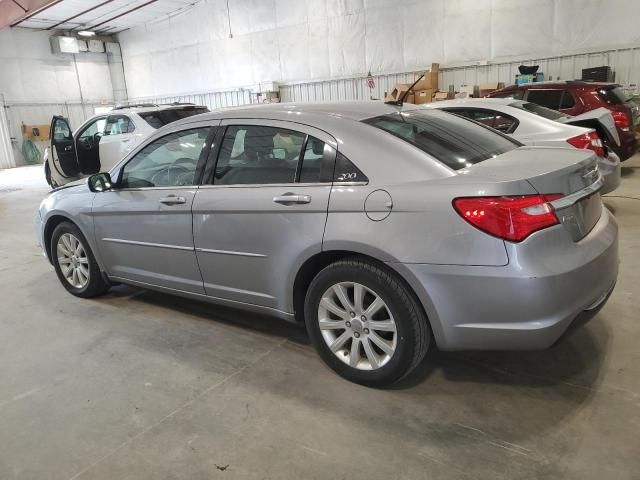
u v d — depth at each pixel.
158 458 2.18
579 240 2.29
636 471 1.94
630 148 7.62
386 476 2.00
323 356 2.74
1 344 3.43
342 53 13.99
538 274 2.06
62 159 8.78
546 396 2.45
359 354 2.62
